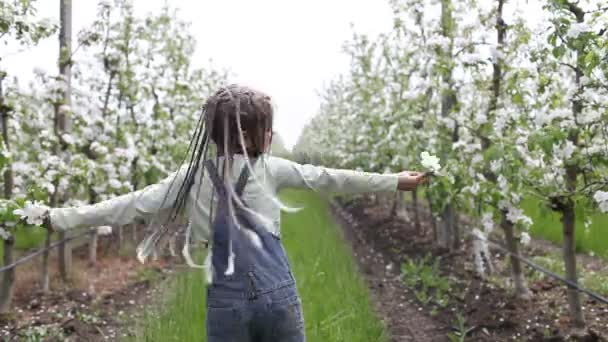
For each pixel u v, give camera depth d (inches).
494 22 241.3
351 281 275.6
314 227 453.7
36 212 95.0
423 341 222.8
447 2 294.0
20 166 252.4
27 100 277.3
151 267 348.2
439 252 358.3
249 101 93.3
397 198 555.8
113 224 96.2
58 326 234.8
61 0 293.1
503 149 195.6
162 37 439.8
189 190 94.7
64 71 291.9
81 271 334.0
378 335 210.7
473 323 231.9
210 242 95.6
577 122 183.9
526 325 221.1
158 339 194.1
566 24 168.9
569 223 203.2
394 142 366.6
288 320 93.4
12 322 243.3
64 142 286.4
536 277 289.1
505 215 237.8
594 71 173.8
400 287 305.6
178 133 424.2
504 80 240.4
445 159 284.7
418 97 309.7
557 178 196.9
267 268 92.1
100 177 309.9
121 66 338.0
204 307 229.5
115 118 360.2
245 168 94.0
